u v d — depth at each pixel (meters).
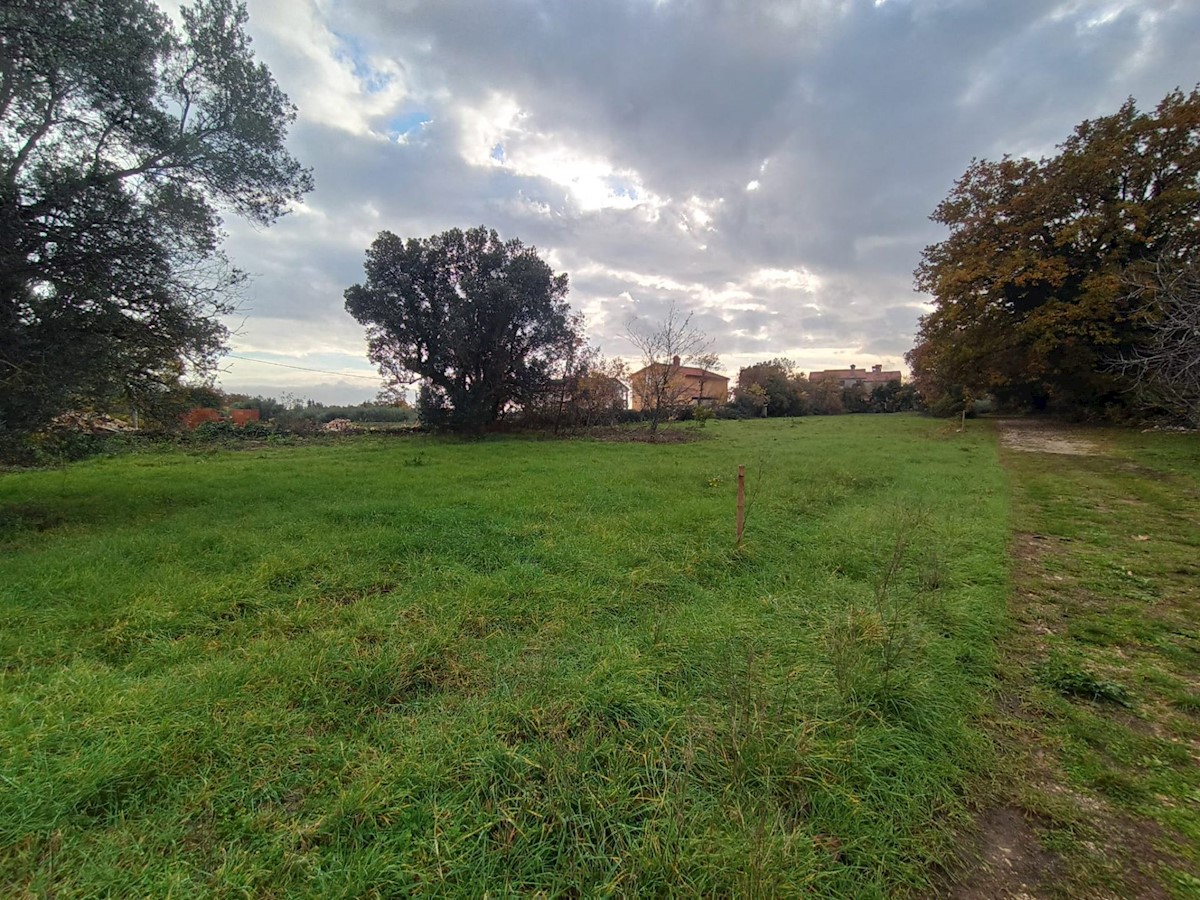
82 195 5.66
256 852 1.59
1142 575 4.16
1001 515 6.00
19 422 5.73
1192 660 2.83
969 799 1.87
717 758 1.98
